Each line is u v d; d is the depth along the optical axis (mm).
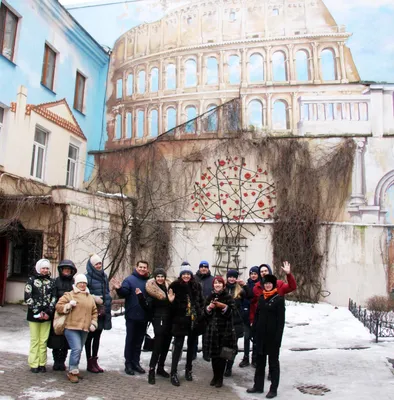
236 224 17156
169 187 18109
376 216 16359
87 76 20188
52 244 13594
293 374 7223
